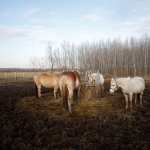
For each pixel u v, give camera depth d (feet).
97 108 16.03
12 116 13.65
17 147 8.24
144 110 15.08
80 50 93.09
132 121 12.12
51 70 73.56
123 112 14.55
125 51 82.33
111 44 94.27
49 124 11.75
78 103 18.06
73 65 86.99
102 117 13.20
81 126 10.97
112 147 8.16
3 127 11.04
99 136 9.48
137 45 85.15
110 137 9.34
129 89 15.23
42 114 14.39
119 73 83.41
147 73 71.77
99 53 92.32
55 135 9.53
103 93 25.44
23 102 19.43
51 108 16.39
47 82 20.30
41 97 22.29
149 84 38.01
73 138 9.11
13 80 57.41
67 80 14.52
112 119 12.73
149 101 18.92
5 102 19.29
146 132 10.11
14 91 29.99
